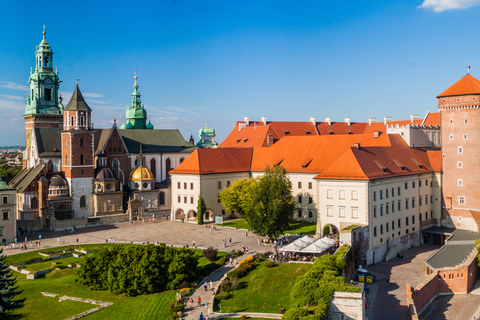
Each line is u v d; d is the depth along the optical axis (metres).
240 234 110.38
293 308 60.16
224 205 123.81
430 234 110.88
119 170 152.88
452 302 76.44
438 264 83.38
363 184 90.81
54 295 74.06
